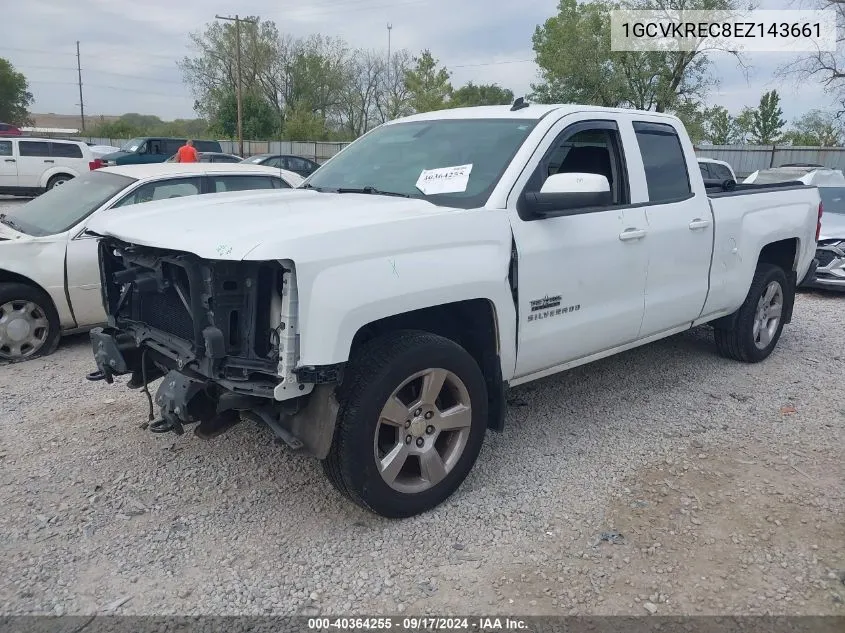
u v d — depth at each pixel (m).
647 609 2.91
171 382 3.25
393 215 3.40
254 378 3.11
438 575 3.12
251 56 60.19
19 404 5.03
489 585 3.06
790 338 7.15
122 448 4.32
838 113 28.81
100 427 4.63
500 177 3.86
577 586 3.05
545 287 3.95
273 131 54.44
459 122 4.53
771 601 2.96
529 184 3.90
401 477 3.58
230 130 53.88
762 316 6.14
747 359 6.10
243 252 2.87
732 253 5.44
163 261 3.31
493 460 4.23
